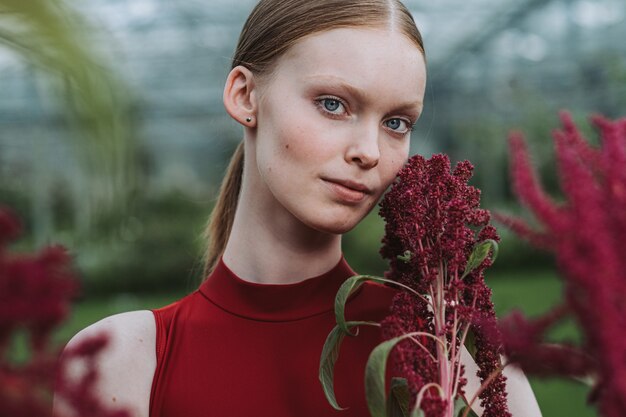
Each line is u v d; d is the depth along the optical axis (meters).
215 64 12.65
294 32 0.90
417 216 0.85
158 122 15.05
